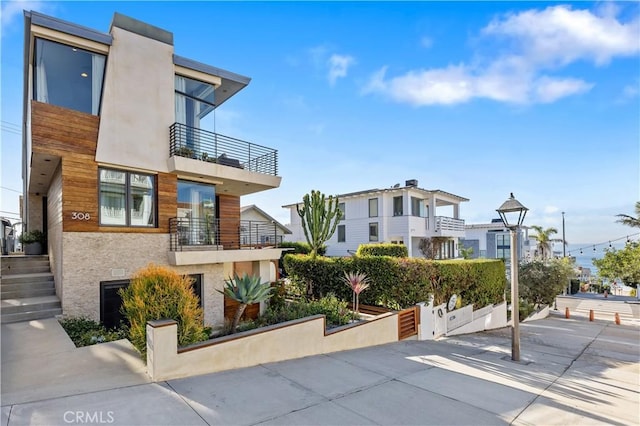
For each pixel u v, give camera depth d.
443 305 11.95
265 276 12.35
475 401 5.09
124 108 9.26
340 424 4.02
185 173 10.09
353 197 26.12
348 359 7.23
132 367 5.30
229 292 8.29
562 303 27.30
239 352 5.92
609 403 5.38
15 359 5.48
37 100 8.13
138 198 9.44
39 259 11.30
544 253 34.97
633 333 13.99
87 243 8.46
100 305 8.58
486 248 37.50
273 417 4.11
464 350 9.27
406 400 4.96
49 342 6.33
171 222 9.85
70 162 8.37
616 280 33.19
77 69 8.75
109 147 8.92
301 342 7.09
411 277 11.34
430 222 25.53
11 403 3.94
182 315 5.71
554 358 8.87
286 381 5.42
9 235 19.36
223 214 14.35
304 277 14.62
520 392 5.67
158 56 10.01
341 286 13.07
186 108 10.78
